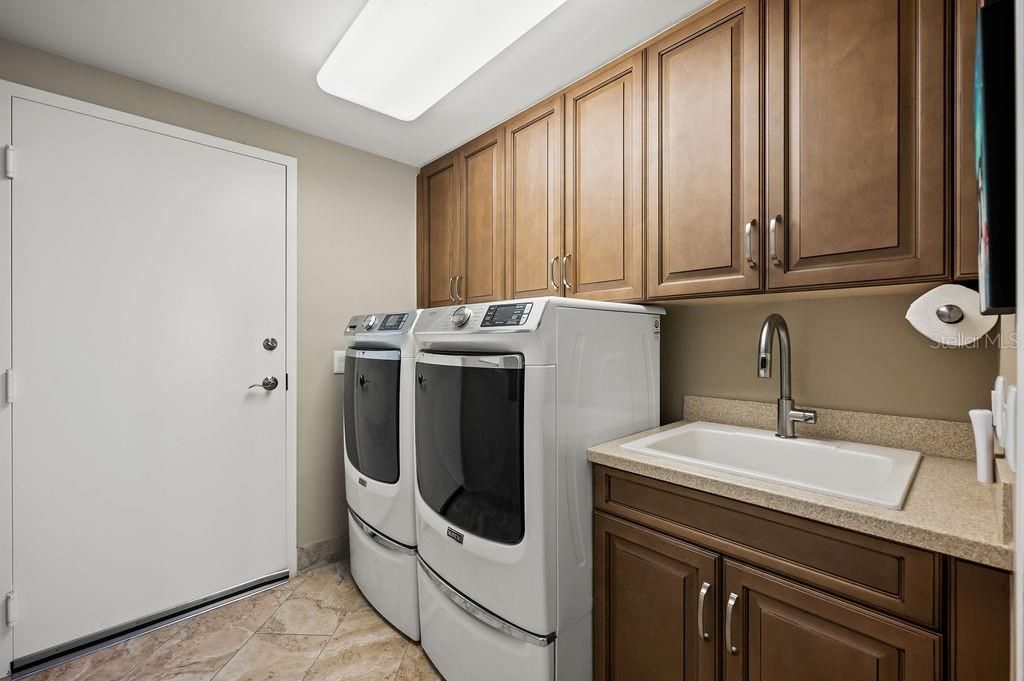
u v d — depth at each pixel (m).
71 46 1.63
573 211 1.79
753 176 1.30
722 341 1.80
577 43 1.56
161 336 1.88
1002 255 0.47
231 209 2.06
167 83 1.87
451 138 2.32
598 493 1.39
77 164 1.71
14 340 1.60
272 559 2.18
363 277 2.50
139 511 1.84
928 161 1.04
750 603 1.07
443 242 2.53
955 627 0.82
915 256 1.06
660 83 1.52
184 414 1.94
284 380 2.21
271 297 2.17
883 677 0.89
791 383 1.59
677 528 1.20
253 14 1.47
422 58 1.59
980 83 0.49
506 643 1.33
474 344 1.43
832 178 1.17
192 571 1.96
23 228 1.61
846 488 1.35
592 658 1.40
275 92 1.93
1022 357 0.43
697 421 1.83
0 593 1.57
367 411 1.94
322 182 2.34
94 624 1.74
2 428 1.58
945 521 0.86
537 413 1.24
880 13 1.10
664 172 1.51
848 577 0.94
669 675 1.22
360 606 2.00
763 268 1.29
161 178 1.88
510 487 1.29
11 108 1.59
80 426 1.71
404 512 1.75
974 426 0.87
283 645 1.74
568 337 1.33
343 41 1.52
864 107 1.12
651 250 1.54
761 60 1.29
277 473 2.19
